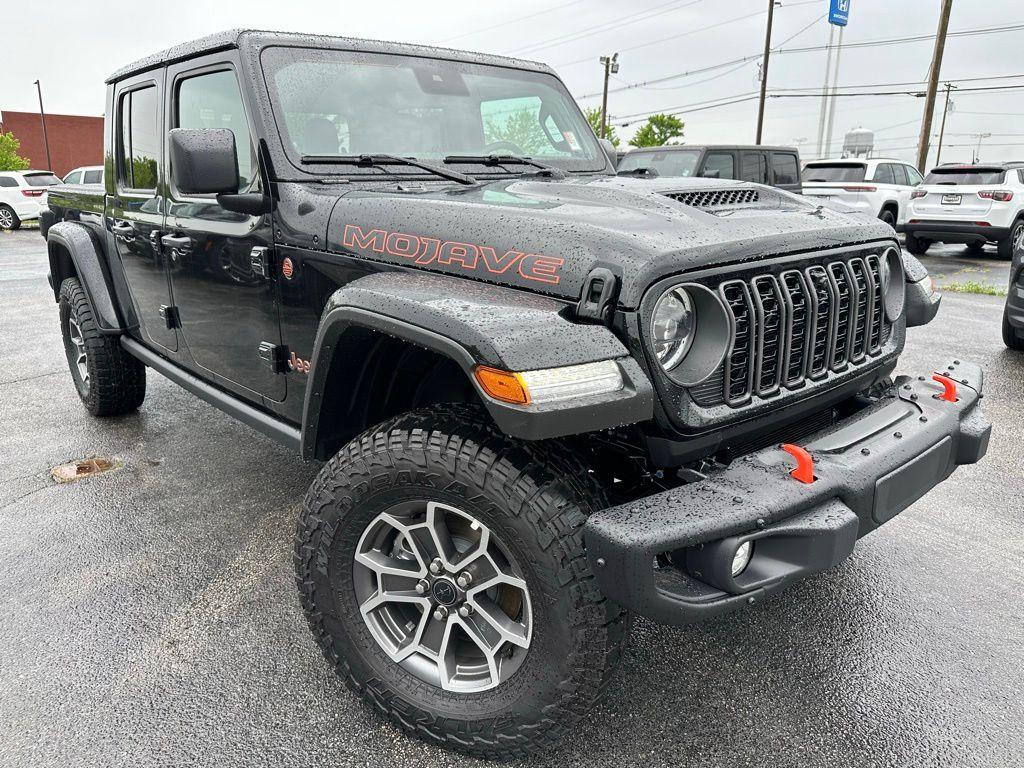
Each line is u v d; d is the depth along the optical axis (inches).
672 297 70.0
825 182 586.9
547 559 66.6
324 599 81.2
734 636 97.7
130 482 144.8
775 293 77.3
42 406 191.3
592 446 78.1
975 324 289.3
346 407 89.0
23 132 1868.8
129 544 121.3
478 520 70.4
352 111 106.7
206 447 162.6
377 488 74.5
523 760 77.2
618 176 120.7
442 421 72.8
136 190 139.4
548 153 127.1
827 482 70.9
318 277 94.0
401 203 85.9
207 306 119.6
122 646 95.4
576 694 69.5
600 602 66.8
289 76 103.2
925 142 810.2
